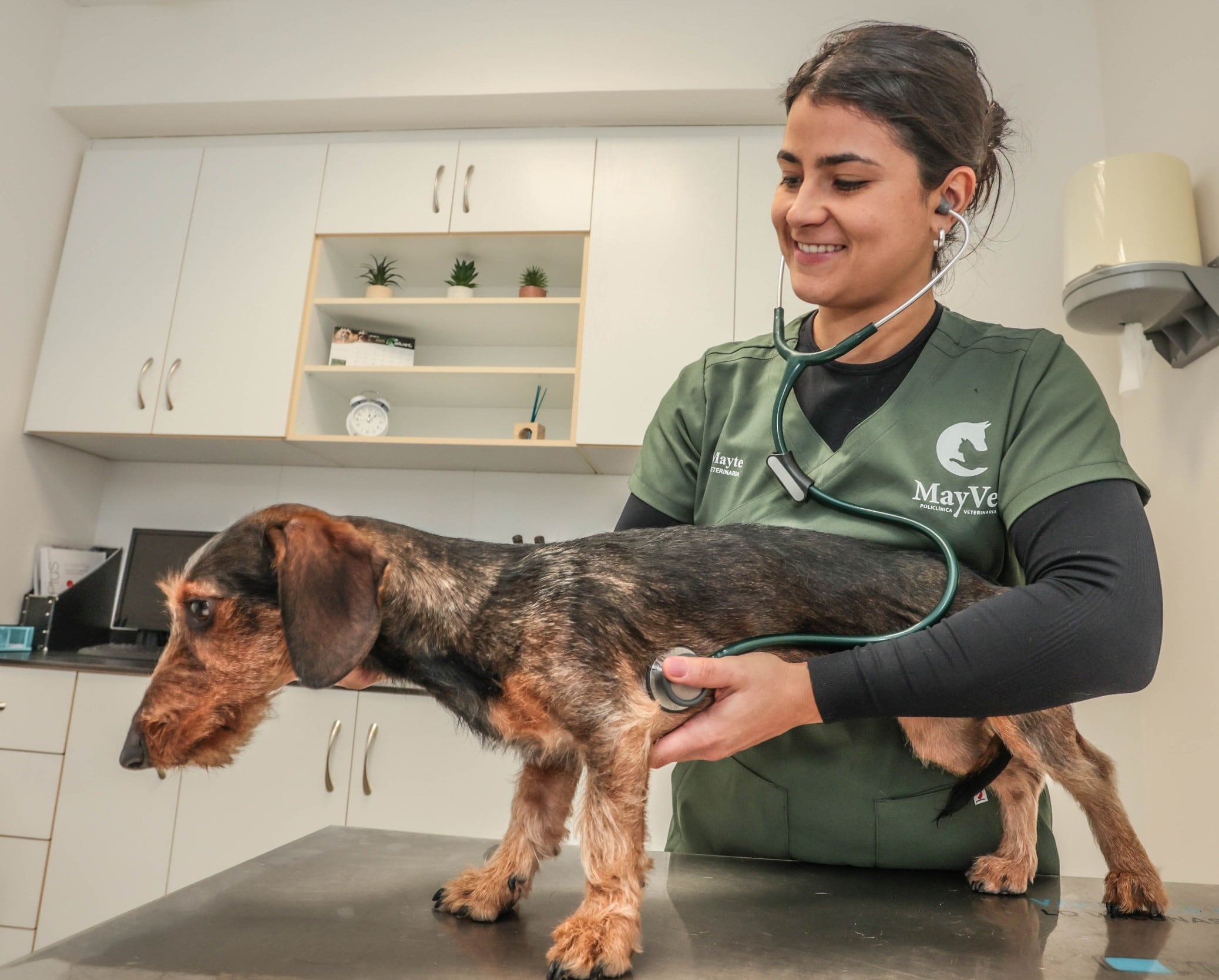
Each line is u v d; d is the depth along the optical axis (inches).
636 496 45.8
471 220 114.5
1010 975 26.0
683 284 109.3
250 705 31.3
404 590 30.5
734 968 26.2
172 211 120.4
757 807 41.5
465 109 117.1
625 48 112.4
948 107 32.9
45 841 95.3
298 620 28.3
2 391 113.5
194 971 24.9
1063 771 33.6
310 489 127.3
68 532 124.3
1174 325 83.8
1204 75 84.6
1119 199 80.6
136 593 119.0
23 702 98.1
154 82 120.1
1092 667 27.7
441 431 128.5
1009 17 109.7
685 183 112.1
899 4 110.3
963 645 27.8
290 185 118.9
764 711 27.9
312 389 117.0
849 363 38.2
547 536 122.5
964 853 39.4
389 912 31.0
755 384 42.7
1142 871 32.9
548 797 32.1
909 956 27.6
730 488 40.9
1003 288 102.9
